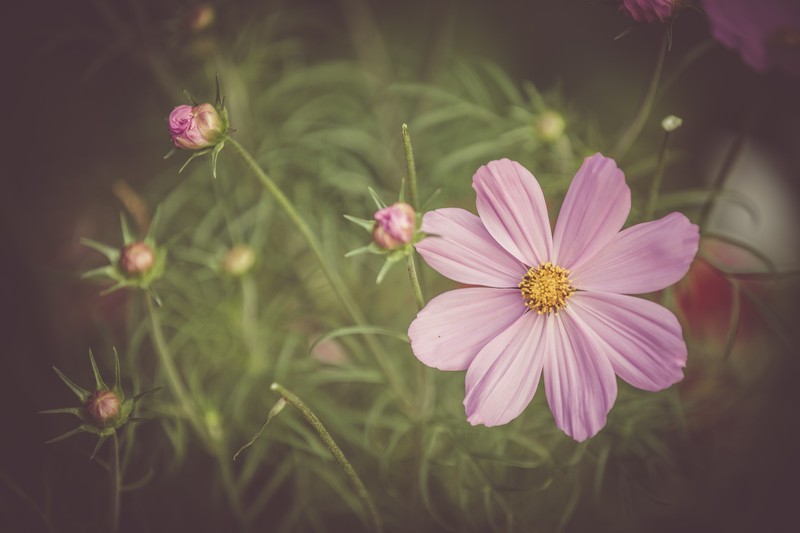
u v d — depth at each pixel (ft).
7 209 1.89
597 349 1.32
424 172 1.84
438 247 1.33
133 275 1.42
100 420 1.34
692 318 1.76
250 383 1.67
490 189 1.34
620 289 1.33
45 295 1.86
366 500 1.36
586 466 1.72
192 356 1.77
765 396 1.77
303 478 1.66
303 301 1.78
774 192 1.92
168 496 1.65
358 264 1.79
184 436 1.60
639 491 1.72
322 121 1.92
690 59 1.52
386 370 1.54
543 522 1.69
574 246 1.35
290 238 1.82
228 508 1.69
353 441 1.65
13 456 1.70
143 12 1.80
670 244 1.31
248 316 1.66
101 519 1.58
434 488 1.69
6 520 1.54
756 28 1.53
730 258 1.82
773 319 1.52
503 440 1.60
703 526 1.71
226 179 1.79
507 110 1.75
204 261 1.68
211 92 1.80
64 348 1.81
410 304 1.79
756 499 1.72
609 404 1.30
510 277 1.36
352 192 1.80
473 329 1.34
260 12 1.92
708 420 1.73
